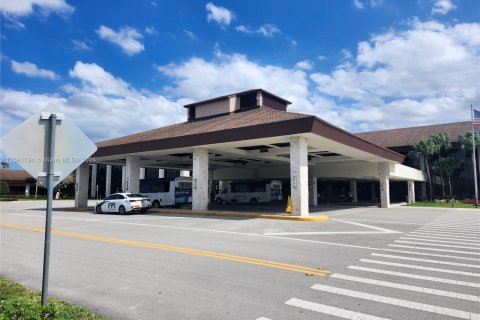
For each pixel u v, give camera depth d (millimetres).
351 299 5785
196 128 28234
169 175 58312
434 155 57750
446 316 5059
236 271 7664
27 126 4586
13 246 11297
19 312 4312
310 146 25359
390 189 61562
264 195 41125
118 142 32094
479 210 32281
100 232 14609
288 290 6273
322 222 19000
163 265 8289
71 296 6066
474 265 8234
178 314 5176
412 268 7922
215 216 22688
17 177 71062
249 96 34406
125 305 5590
